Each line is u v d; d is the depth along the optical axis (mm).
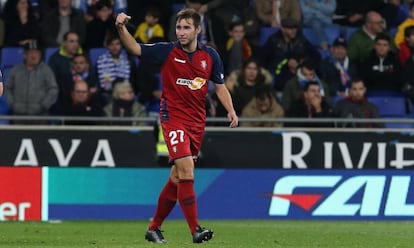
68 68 54500
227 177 48344
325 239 36000
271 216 48500
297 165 48562
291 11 61594
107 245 29609
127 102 52375
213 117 52031
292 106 52969
